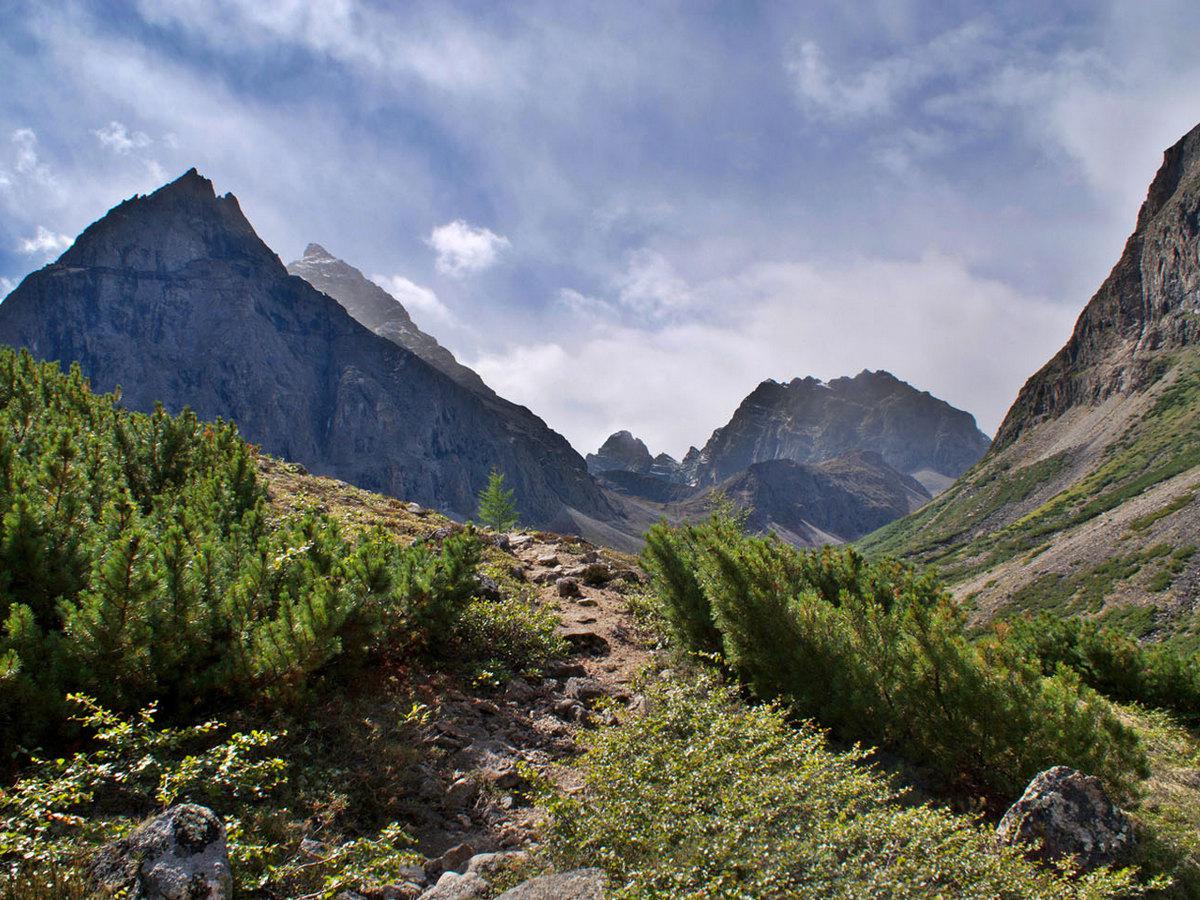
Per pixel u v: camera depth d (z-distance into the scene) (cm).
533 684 1099
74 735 594
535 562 2052
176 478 1373
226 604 749
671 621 1343
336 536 1039
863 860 536
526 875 568
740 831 529
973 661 857
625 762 690
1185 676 1523
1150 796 848
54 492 871
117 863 429
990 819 770
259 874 502
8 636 628
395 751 756
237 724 696
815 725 938
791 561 1448
